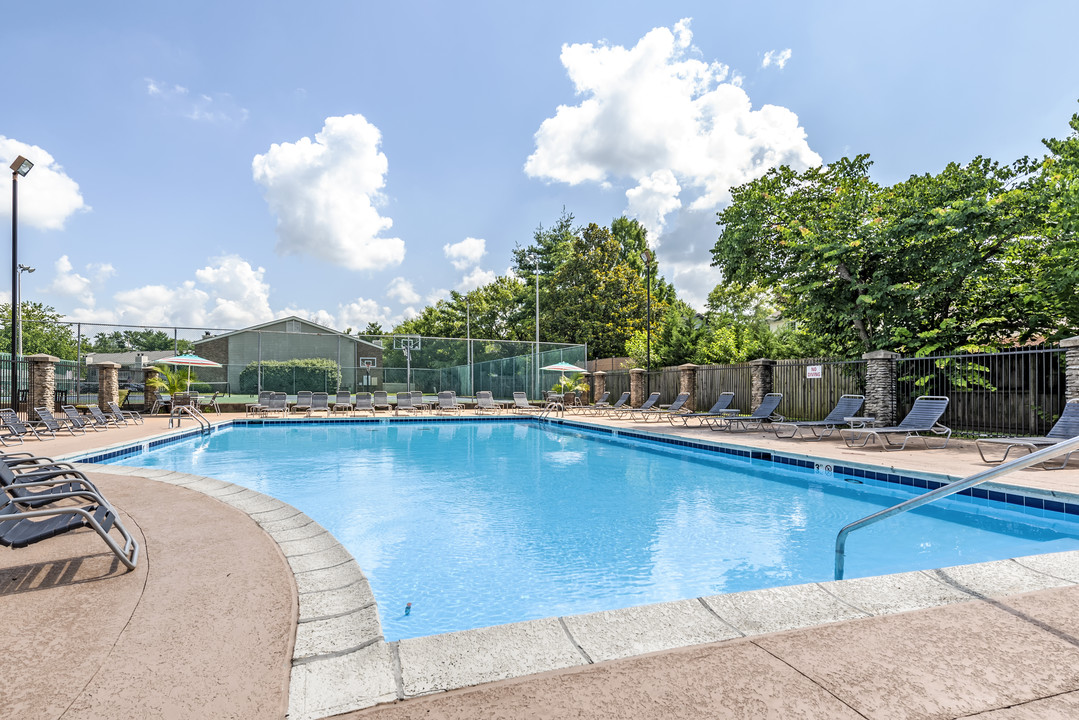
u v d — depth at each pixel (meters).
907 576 2.77
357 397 19.16
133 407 17.59
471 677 1.81
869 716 1.53
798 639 2.06
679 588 3.82
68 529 2.87
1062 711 1.56
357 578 2.90
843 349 14.70
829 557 4.44
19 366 14.84
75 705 1.66
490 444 12.29
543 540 4.95
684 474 8.41
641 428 13.30
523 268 46.97
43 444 9.60
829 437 11.05
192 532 3.84
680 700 1.62
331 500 6.55
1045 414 10.73
